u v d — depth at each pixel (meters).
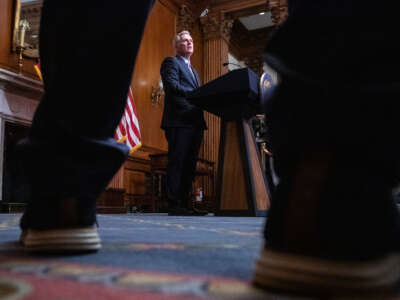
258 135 4.58
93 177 0.72
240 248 0.86
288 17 0.51
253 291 0.42
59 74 0.72
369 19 0.43
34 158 0.69
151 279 0.48
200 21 10.23
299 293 0.40
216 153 9.66
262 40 11.95
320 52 0.45
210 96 3.23
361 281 0.39
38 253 0.70
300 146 0.46
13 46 6.27
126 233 1.32
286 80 0.50
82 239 0.71
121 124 5.21
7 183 6.34
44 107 0.72
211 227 1.74
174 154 4.09
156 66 8.58
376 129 0.43
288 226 0.43
